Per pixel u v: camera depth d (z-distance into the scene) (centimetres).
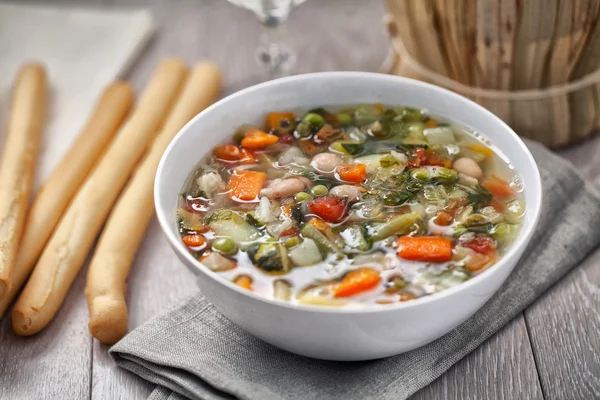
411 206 62
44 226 69
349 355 59
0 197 69
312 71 83
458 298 57
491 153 66
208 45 87
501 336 63
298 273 59
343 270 59
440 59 74
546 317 64
